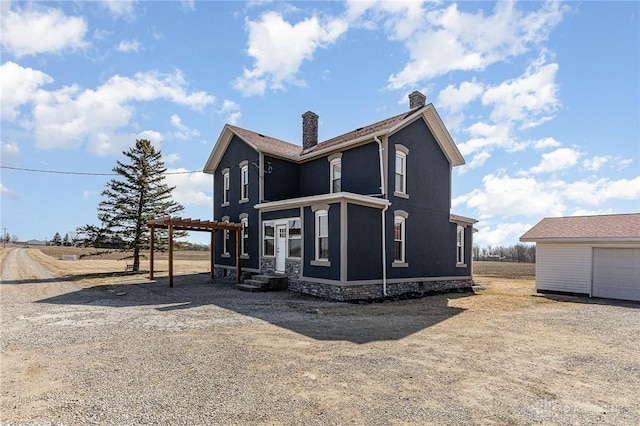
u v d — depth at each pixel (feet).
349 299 43.34
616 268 52.65
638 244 50.85
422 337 26.00
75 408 13.56
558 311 39.88
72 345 22.61
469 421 12.92
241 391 15.35
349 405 14.08
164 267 110.73
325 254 46.29
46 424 12.26
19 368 18.25
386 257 49.16
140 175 86.89
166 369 18.11
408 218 53.47
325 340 24.40
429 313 36.88
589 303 47.52
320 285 45.78
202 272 85.46
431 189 58.59
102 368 18.22
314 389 15.69
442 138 60.75
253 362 19.34
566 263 57.00
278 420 12.73
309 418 12.91
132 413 13.16
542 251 59.57
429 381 16.98
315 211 47.50
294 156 63.10
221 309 35.94
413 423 12.67
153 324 28.89
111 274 80.43
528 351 22.91
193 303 39.60
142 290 51.03
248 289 50.03
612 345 25.02
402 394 15.31
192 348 21.97
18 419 12.62
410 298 51.08
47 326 28.09
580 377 18.22
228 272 67.67
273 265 55.42
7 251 237.04
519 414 13.69
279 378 16.98
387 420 12.84
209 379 16.75
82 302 40.47
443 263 59.72
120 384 16.07
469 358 20.98
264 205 55.93
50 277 73.41
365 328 28.55
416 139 56.24
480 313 37.60
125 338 24.36
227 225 58.70
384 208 48.85
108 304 38.96
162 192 90.12
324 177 59.82
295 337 25.07
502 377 17.88
